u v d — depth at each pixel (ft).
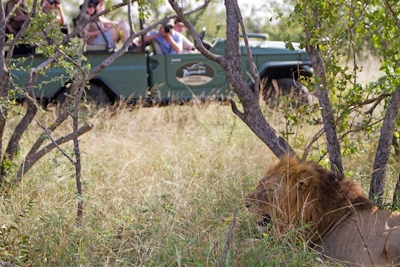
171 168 25.89
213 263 15.80
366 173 25.48
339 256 16.88
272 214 18.07
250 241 17.97
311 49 20.98
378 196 20.04
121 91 40.42
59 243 18.07
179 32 43.88
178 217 19.43
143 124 36.01
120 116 36.65
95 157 27.89
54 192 23.07
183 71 41.32
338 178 17.95
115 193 22.48
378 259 15.71
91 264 17.30
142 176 25.31
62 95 39.40
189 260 16.11
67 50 21.61
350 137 28.02
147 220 19.25
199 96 41.19
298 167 17.65
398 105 19.93
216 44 41.78
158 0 24.50
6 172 23.47
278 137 21.02
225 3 21.24
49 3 36.45
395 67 20.94
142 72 40.42
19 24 37.55
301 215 17.02
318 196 17.51
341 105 21.40
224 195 21.95
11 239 18.61
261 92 39.45
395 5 20.62
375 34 21.67
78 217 19.54
